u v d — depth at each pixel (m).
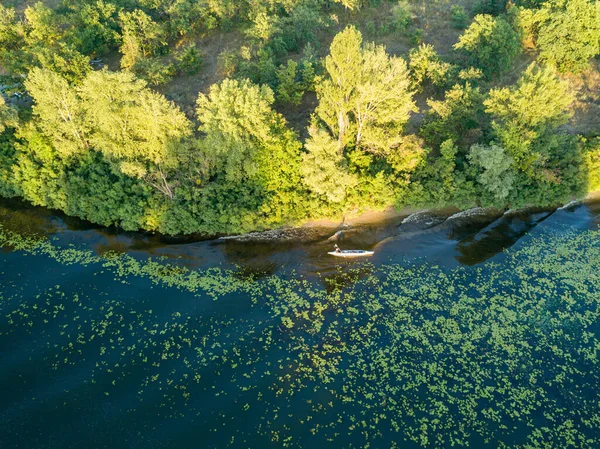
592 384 44.03
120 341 49.28
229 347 48.44
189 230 61.56
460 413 42.22
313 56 80.75
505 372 45.31
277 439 40.69
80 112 64.62
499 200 62.91
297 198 61.62
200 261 58.81
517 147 60.94
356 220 63.12
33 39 86.69
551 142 61.53
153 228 62.62
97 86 57.19
